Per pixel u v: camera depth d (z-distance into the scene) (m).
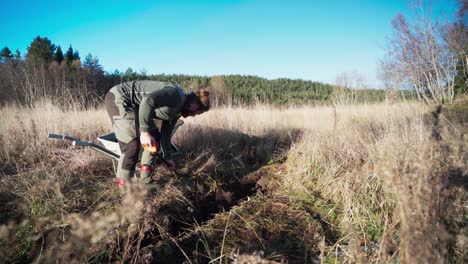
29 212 2.85
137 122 3.01
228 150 5.01
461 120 4.53
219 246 2.40
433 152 2.04
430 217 1.71
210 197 3.51
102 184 3.42
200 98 3.15
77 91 7.53
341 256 2.21
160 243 2.41
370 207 2.69
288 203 3.13
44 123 4.95
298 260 2.23
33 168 3.79
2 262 2.20
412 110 4.95
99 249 2.14
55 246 2.10
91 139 4.88
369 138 4.14
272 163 4.55
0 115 5.62
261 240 2.44
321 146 4.08
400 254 1.74
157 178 3.66
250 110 7.45
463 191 2.13
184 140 4.97
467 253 1.85
